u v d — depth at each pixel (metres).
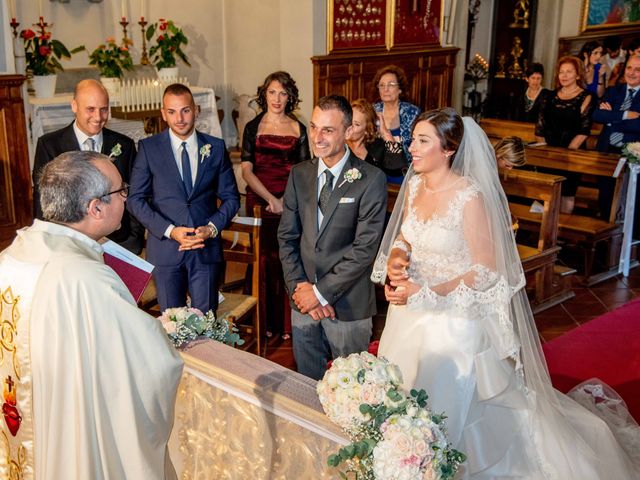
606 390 3.75
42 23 7.07
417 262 2.95
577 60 6.88
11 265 2.13
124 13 8.47
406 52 9.34
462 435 2.84
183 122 3.79
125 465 2.11
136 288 2.56
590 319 5.32
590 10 10.76
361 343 3.54
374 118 4.95
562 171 6.55
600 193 6.48
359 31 8.83
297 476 2.43
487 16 11.48
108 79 7.49
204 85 9.38
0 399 2.23
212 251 3.97
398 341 3.01
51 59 7.08
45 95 6.99
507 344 2.81
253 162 4.90
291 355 4.68
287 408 2.37
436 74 9.90
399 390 2.18
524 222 6.08
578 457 2.96
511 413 2.94
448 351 2.84
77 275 2.06
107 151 4.18
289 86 4.80
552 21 11.11
